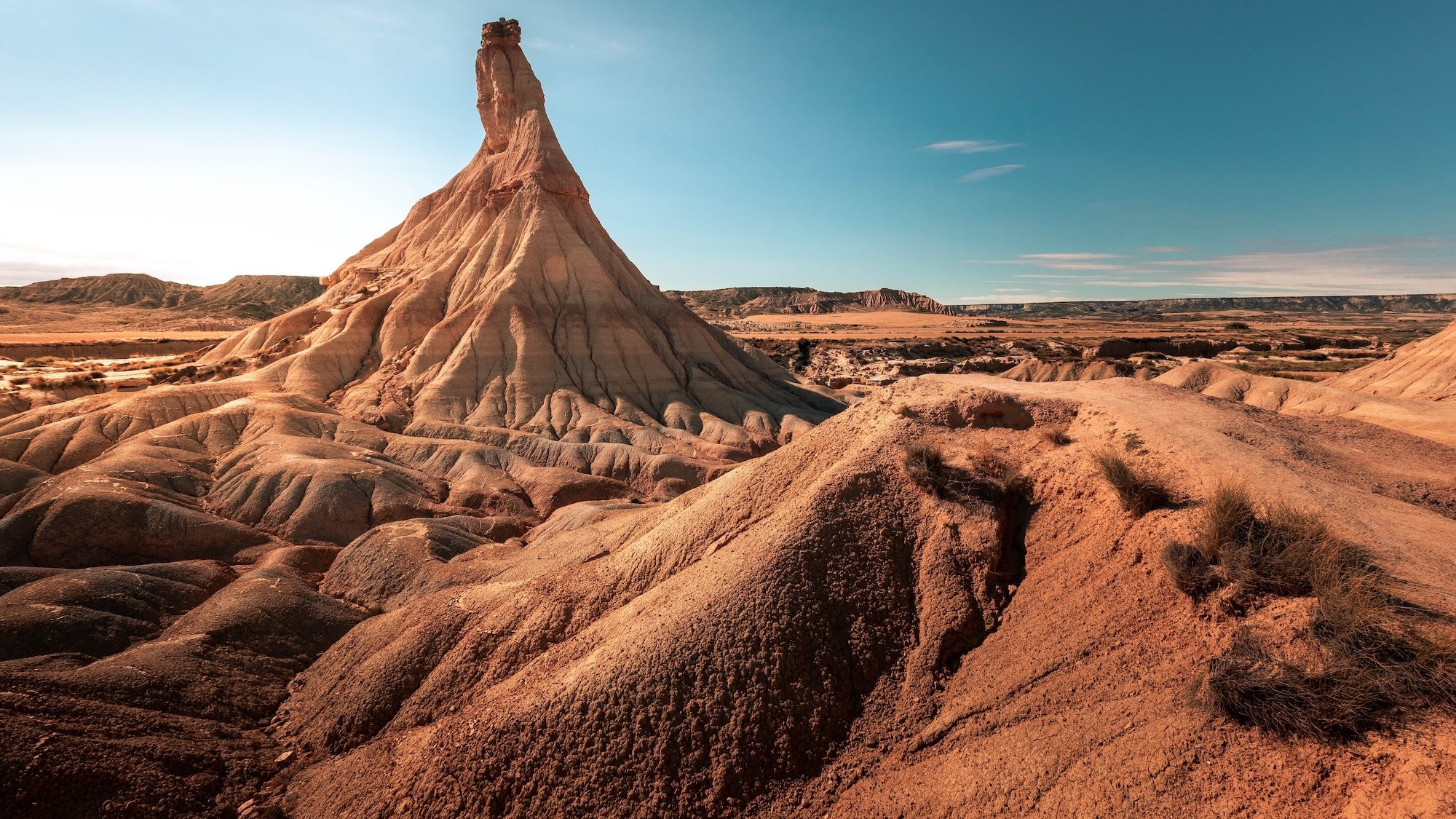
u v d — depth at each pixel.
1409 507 12.42
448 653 17.62
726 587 12.92
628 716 11.55
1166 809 7.56
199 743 17.12
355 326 75.06
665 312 88.38
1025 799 8.43
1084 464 13.54
